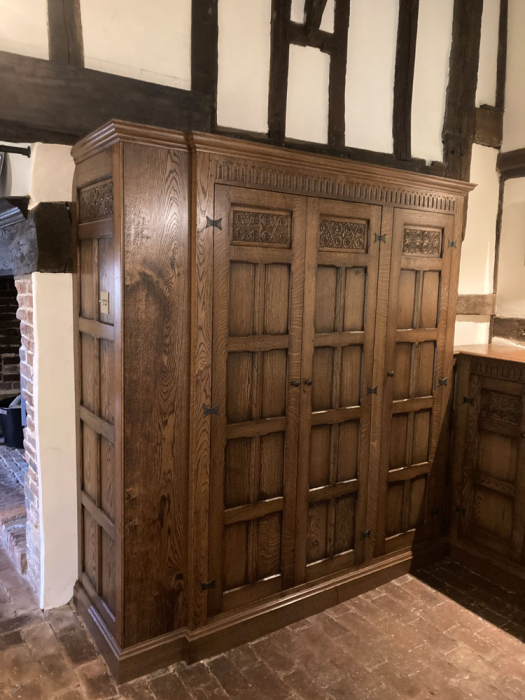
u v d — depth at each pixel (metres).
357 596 2.52
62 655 2.08
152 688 1.93
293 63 2.48
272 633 2.25
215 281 1.91
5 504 3.21
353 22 2.60
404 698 1.91
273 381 2.14
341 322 2.28
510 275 3.27
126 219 1.74
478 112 3.12
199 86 2.28
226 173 1.88
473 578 2.69
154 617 2.01
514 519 2.54
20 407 4.14
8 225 2.42
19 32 1.94
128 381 1.82
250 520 2.15
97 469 2.08
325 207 2.14
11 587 2.51
